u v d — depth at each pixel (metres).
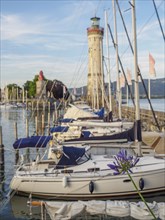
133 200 13.98
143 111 46.59
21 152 26.17
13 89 137.75
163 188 14.20
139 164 14.43
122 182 13.85
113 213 10.38
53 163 15.81
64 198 13.99
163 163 14.62
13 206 13.84
